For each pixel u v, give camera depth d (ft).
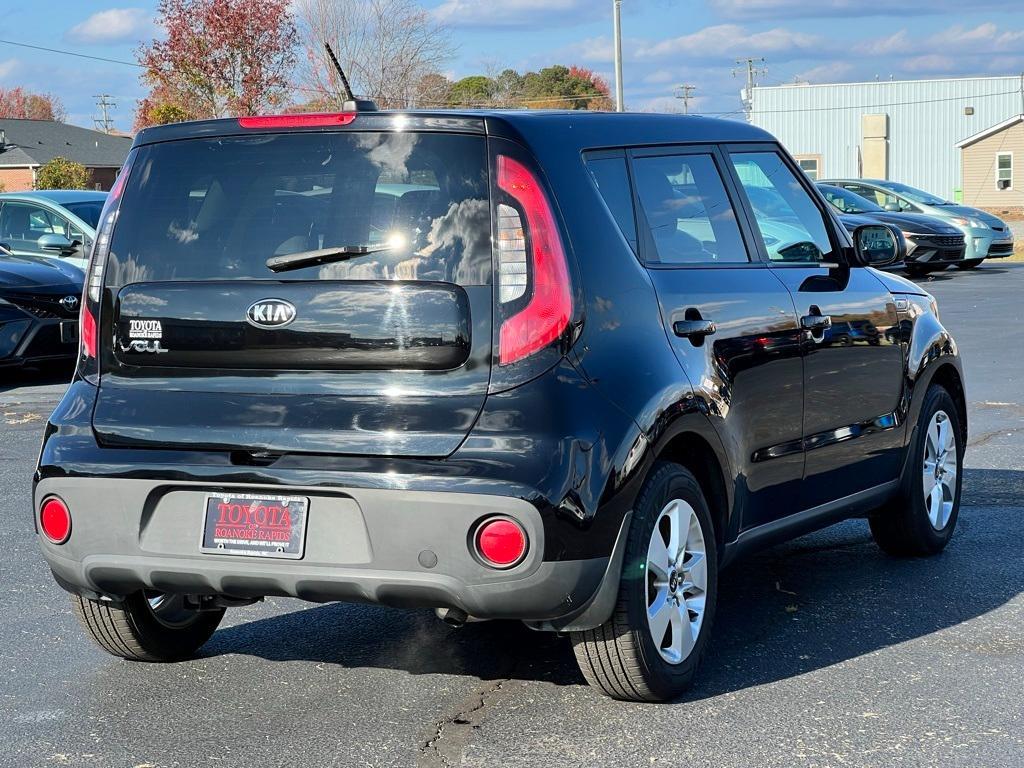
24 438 31.48
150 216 13.70
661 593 13.60
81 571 13.44
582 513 12.28
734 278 15.43
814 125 229.45
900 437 18.98
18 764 12.57
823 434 16.97
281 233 13.10
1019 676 14.65
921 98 224.74
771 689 14.32
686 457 14.52
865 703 13.84
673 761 12.35
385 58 148.56
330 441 12.53
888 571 19.26
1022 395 35.47
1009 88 220.43
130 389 13.51
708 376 14.33
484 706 13.94
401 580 12.35
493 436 12.23
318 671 15.19
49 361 39.34
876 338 18.21
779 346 15.81
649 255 14.14
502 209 12.60
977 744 12.69
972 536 21.24
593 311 12.85
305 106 148.25
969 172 220.02
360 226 12.86
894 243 18.19
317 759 12.58
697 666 14.25
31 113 363.35
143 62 146.61
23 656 15.80
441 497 12.12
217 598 14.10
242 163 13.42
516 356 12.37
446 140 12.86
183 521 13.01
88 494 13.25
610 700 14.03
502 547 12.08
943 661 15.19
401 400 12.49
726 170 16.22
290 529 12.64
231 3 144.05
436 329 12.46
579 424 12.41
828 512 17.44
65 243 43.47
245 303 13.03
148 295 13.47
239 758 12.64
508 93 227.81
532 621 12.63
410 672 15.08
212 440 12.92
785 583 18.67
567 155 13.32
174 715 13.83
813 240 17.69
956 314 57.16
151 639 15.15
